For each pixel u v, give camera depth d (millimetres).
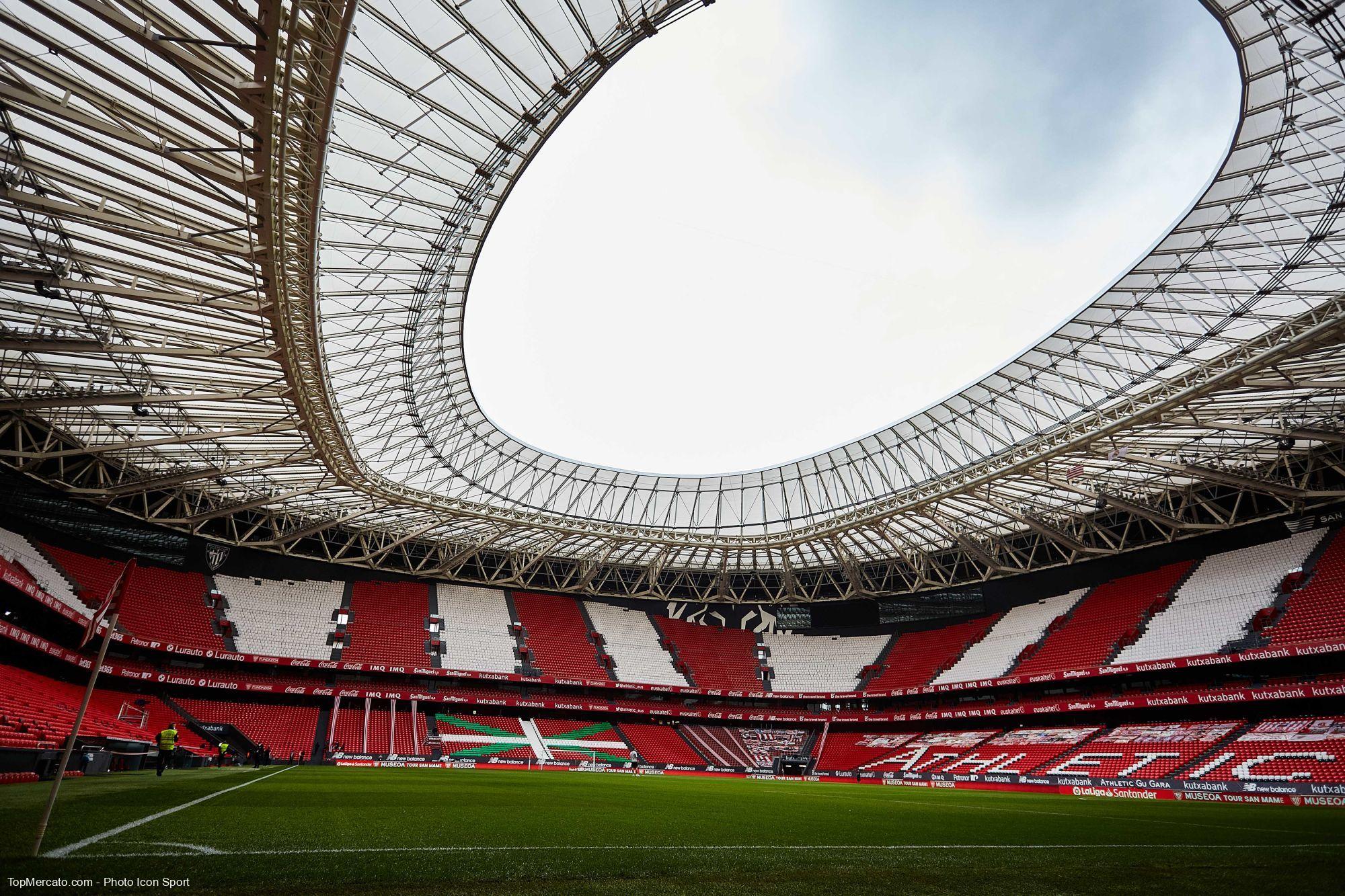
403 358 34250
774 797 24234
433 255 28672
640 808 16812
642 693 59531
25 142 18078
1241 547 47094
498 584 58250
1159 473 41844
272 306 22906
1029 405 40344
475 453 47375
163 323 26266
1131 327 33719
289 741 44156
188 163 16938
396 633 53688
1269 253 27828
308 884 6141
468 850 8477
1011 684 49906
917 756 50094
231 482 42500
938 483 43812
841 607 67125
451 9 20141
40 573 37125
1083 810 21297
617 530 51781
